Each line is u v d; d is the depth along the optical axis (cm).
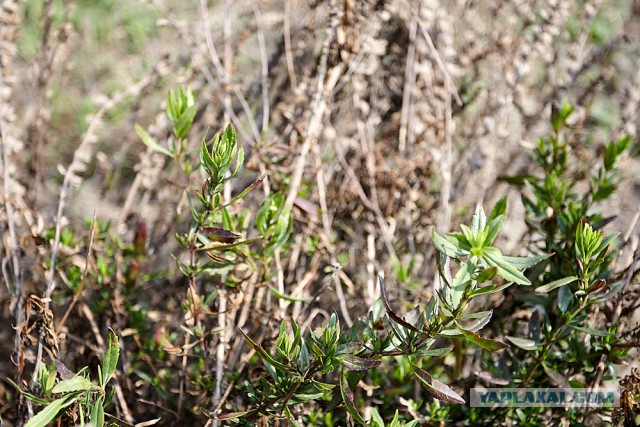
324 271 100
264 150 97
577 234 79
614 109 139
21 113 126
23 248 99
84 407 79
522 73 109
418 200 108
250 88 115
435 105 107
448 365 95
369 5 99
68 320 99
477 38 118
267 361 78
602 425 94
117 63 178
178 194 112
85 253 104
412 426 78
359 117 110
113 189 129
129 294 99
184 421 92
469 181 116
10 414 95
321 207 100
